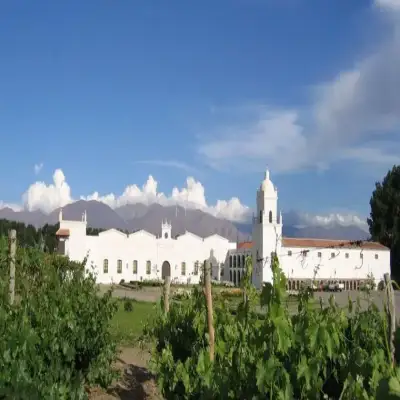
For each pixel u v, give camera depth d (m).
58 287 11.78
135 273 100.00
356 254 82.75
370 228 93.06
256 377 6.33
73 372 10.66
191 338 11.84
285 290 6.67
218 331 9.98
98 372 12.41
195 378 8.75
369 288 13.54
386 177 92.00
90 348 12.14
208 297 9.55
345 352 7.43
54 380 9.09
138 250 100.75
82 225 96.38
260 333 6.88
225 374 7.55
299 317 7.17
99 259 97.25
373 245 84.75
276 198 88.12
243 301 9.02
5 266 11.37
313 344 6.82
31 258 12.43
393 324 5.96
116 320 26.06
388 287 6.03
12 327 8.15
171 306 13.89
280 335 6.46
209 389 7.41
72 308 12.16
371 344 7.79
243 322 8.96
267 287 6.53
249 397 6.72
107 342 13.27
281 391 6.17
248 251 94.88
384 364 5.97
